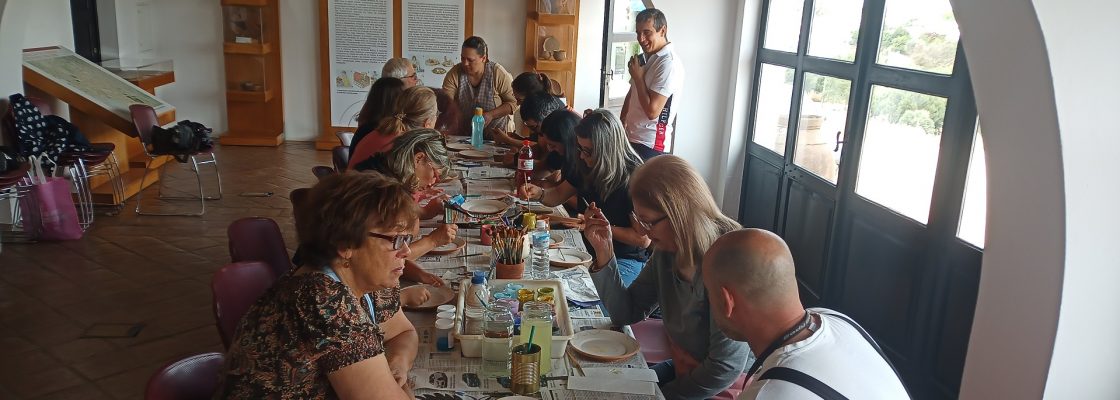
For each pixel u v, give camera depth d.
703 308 2.02
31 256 4.38
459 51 7.78
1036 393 2.07
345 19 7.64
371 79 7.81
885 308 3.44
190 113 8.02
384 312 1.80
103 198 5.48
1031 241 2.05
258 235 2.57
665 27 4.20
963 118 2.87
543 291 2.05
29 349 3.24
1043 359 2.04
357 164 2.90
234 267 2.08
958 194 2.90
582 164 3.12
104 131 5.99
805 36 4.31
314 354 1.34
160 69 7.28
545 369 1.76
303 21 7.79
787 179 4.54
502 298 1.99
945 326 3.01
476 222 2.98
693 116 5.27
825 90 4.11
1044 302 2.03
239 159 7.23
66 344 3.31
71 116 5.77
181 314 3.68
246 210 5.56
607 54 5.90
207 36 7.82
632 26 6.49
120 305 3.75
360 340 1.37
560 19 7.25
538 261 2.40
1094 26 1.87
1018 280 2.12
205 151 5.59
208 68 7.92
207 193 5.98
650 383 1.74
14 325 3.47
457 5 7.64
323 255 1.41
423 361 1.82
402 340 1.81
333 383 1.37
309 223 1.40
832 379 1.27
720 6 5.05
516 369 1.67
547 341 1.75
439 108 5.30
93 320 3.56
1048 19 1.86
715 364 1.95
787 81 4.62
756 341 1.42
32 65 5.38
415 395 1.65
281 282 1.40
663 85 4.16
